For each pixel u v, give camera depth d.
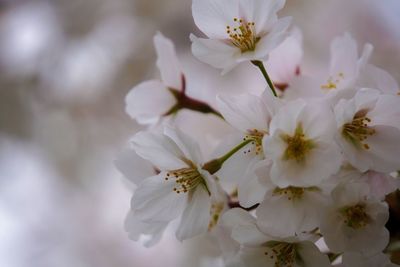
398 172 0.42
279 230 0.39
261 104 0.40
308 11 0.88
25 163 0.88
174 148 0.41
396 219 0.41
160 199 0.42
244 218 0.40
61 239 0.85
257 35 0.42
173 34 0.88
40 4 0.91
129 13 0.91
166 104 0.48
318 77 0.44
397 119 0.40
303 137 0.39
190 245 0.79
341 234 0.39
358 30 0.86
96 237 0.85
